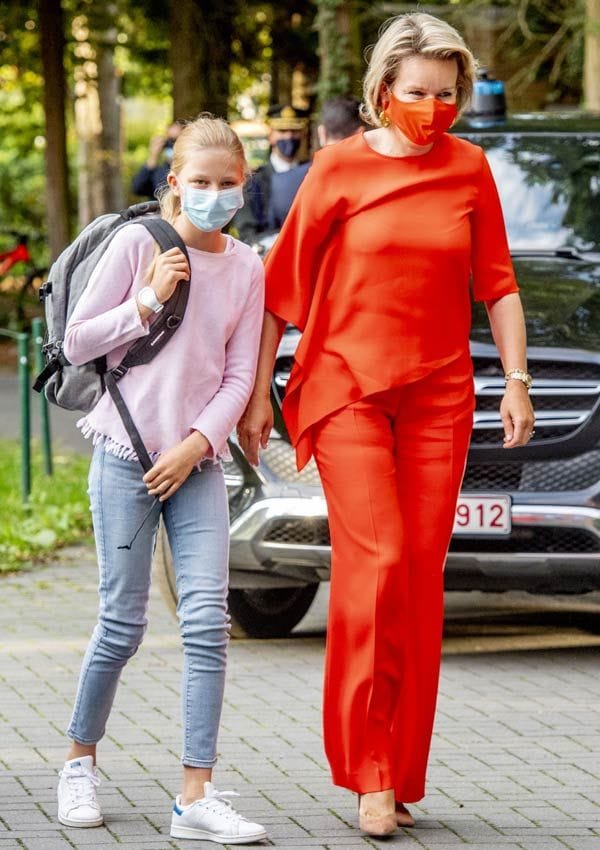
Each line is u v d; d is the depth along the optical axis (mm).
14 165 47219
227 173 5977
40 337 15555
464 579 8969
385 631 6266
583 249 10414
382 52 6145
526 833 6402
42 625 10492
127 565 6242
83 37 34688
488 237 6430
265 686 8930
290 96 33031
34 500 14875
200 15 29453
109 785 7000
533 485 8859
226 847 6152
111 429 6160
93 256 6152
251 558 9141
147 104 63062
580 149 11117
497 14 23328
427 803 6820
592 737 7938
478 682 9086
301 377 6449
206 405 6199
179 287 6082
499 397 8820
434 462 6379
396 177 6254
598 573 8844
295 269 6367
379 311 6277
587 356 8812
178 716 8258
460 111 6266
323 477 6406
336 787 7027
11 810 6609
